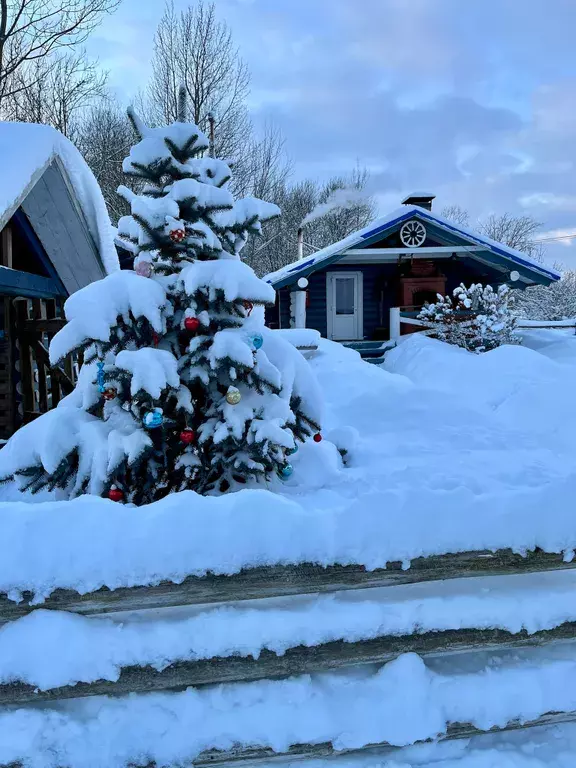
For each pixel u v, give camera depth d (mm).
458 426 5695
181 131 2793
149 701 1757
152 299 2416
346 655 1831
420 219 11039
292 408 2846
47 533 1740
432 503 1935
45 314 6891
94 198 5660
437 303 10938
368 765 1787
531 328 13453
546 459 4418
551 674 1919
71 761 1657
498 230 39250
